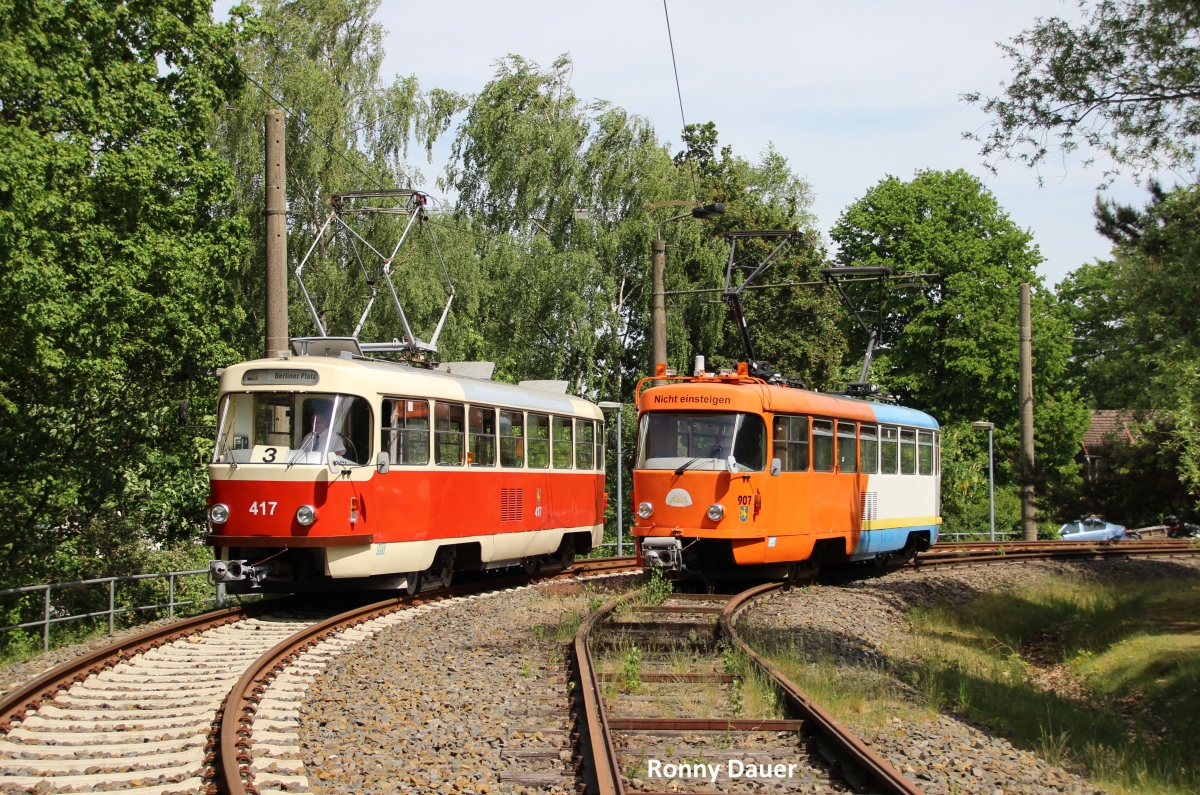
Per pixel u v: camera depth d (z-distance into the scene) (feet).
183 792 22.03
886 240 172.65
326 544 47.57
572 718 28.48
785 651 38.47
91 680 33.73
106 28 59.67
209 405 67.46
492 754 25.09
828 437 66.64
